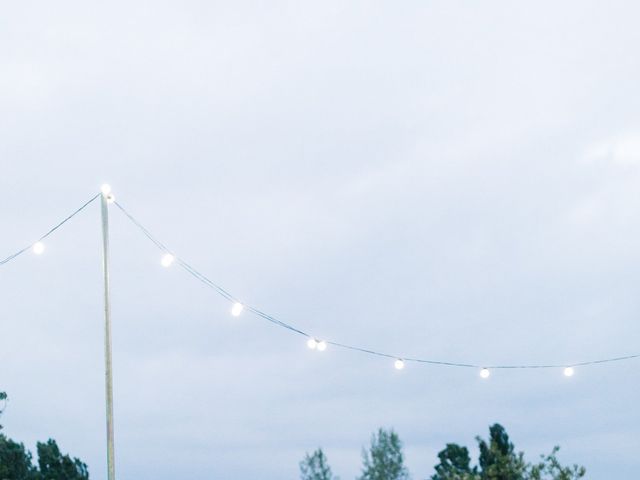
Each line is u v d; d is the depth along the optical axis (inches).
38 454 1245.1
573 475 917.8
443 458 1061.1
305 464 1988.2
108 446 615.8
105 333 630.5
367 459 1959.9
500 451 952.3
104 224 650.8
